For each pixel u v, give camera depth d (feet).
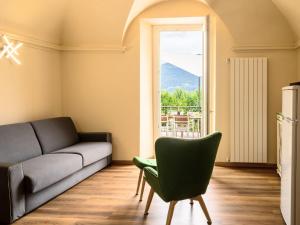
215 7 14.79
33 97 14.25
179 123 18.98
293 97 7.86
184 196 8.57
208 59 14.39
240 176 14.14
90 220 9.32
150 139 17.87
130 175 14.39
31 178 9.43
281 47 15.26
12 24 12.28
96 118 16.92
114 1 14.37
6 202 8.95
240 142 15.72
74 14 15.20
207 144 8.38
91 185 12.83
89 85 16.84
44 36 14.88
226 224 8.99
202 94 16.19
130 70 16.53
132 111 16.65
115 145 16.87
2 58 12.09
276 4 13.65
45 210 10.11
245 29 15.14
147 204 9.77
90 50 16.61
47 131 13.65
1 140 10.86
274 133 15.62
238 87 15.55
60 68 16.85
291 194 7.97
